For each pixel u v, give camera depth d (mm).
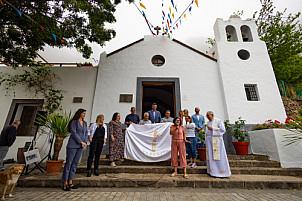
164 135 4828
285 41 9797
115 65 6871
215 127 3980
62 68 6855
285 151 4391
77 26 5363
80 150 3311
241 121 5441
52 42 5254
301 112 4004
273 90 6422
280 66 9320
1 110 6312
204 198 2723
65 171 3143
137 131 4965
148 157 4566
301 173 3963
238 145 5000
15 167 2816
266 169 4035
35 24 4457
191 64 6984
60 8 4855
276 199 2680
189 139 4469
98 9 5188
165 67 6914
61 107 6301
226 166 3719
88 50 5898
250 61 6891
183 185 3367
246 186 3336
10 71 6727
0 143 4121
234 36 7711
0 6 3986
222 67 6754
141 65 6910
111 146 4348
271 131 4664
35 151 4098
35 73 6703
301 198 2727
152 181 3395
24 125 6324
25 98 6414
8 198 2664
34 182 3389
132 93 6461
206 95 6516
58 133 4254
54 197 2729
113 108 6219
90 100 6441
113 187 3354
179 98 6453
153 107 5641
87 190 3146
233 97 6293
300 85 9500
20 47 5234
